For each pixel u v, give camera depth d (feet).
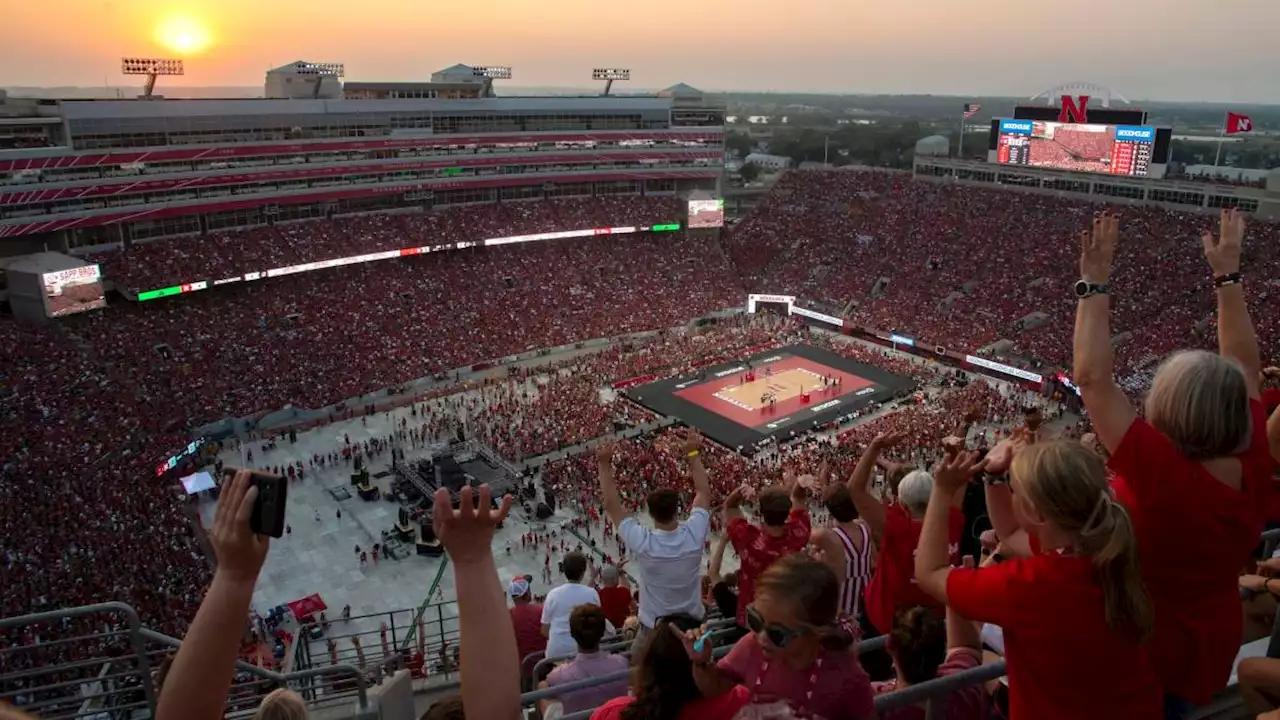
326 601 141.49
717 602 48.57
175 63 282.56
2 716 13.83
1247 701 21.98
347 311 263.70
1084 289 20.77
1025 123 318.45
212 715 15.88
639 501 170.40
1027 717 17.66
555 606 44.47
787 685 18.61
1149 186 298.35
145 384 203.10
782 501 35.83
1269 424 26.50
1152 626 16.34
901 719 23.77
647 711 18.10
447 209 321.73
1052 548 17.12
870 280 318.65
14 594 111.14
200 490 167.32
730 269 347.36
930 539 20.20
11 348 193.06
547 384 248.73
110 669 58.49
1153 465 18.57
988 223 323.37
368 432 212.23
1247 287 246.88
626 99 345.51
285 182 278.46
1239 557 19.34
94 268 217.36
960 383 254.47
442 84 326.24
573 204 344.90
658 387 255.50
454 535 17.20
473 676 16.55
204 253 253.65
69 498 145.89
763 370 269.85
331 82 311.47
